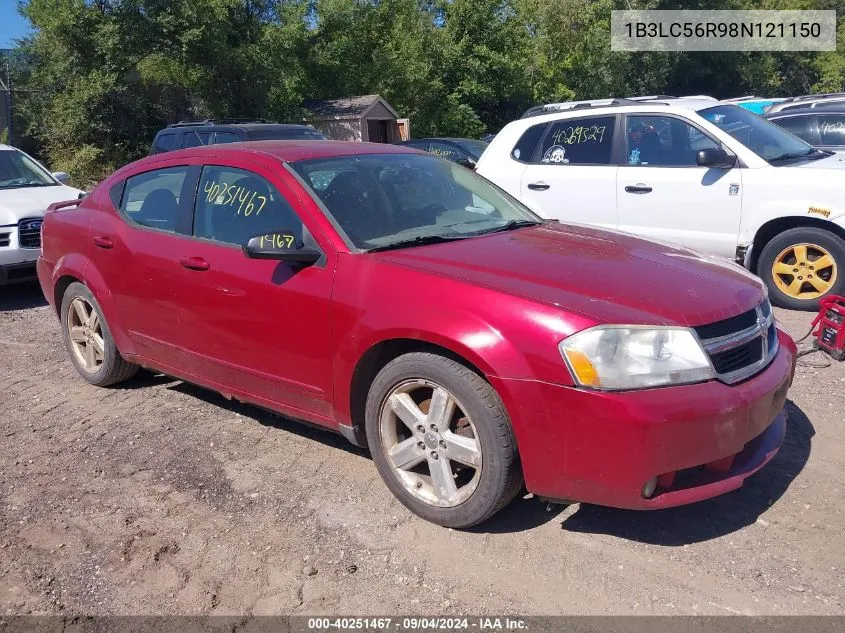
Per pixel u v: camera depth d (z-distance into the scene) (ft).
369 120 106.83
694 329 9.95
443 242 12.50
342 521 11.54
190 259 13.83
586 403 9.53
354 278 11.57
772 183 21.45
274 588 10.04
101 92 81.76
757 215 21.74
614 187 24.14
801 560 10.14
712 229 22.62
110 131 85.97
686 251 13.06
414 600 9.69
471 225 13.65
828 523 10.93
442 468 10.97
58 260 17.48
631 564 10.21
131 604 9.84
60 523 11.80
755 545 10.51
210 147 15.07
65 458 14.03
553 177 25.43
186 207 14.46
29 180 29.86
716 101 24.99
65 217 17.48
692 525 11.08
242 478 13.00
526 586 9.86
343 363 11.65
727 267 12.28
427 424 10.98
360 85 115.34
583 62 136.67
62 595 10.07
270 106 98.48
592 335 9.64
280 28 96.02
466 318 10.30
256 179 13.47
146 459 13.84
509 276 10.82
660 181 23.26
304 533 11.27
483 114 129.18
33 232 26.23
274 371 12.85
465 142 54.44
